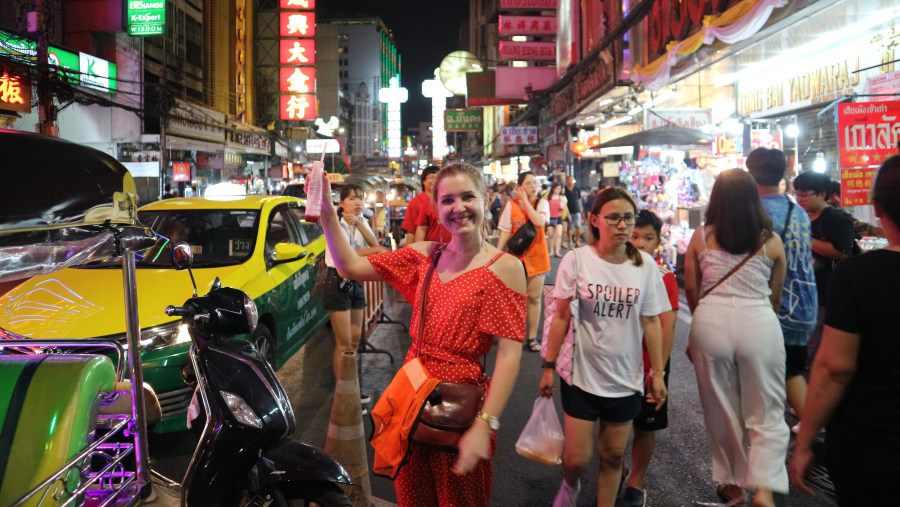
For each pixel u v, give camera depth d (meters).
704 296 3.29
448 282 2.21
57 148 2.33
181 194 25.69
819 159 8.55
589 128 20.45
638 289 2.97
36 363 2.47
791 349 3.71
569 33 18.94
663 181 12.44
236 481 2.66
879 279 1.84
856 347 1.88
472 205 2.16
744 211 3.14
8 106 14.57
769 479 3.04
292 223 6.59
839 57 9.47
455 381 2.13
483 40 58.56
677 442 4.36
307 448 2.69
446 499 2.19
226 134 33.66
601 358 3.00
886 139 5.83
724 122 10.53
